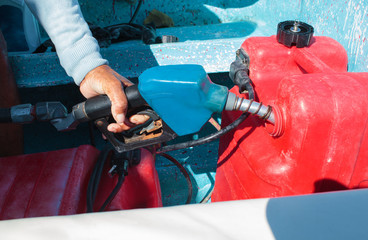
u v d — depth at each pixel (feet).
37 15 2.32
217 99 1.93
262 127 2.54
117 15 5.76
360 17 2.95
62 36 2.27
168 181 4.51
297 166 2.02
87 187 2.57
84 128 5.04
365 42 2.88
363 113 1.86
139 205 2.95
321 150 1.95
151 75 1.83
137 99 1.98
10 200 2.51
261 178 2.24
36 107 2.14
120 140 2.25
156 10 5.77
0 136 3.63
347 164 2.00
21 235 0.87
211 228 0.89
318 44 2.79
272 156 2.24
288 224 0.91
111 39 4.99
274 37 2.95
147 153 3.23
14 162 2.89
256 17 5.99
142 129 2.22
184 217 0.94
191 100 1.87
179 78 1.80
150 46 4.07
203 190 4.65
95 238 0.86
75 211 2.48
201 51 4.16
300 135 1.91
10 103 3.66
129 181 2.98
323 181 2.05
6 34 4.33
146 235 0.87
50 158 2.91
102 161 2.76
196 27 5.82
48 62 3.88
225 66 4.19
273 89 2.77
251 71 2.84
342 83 1.94
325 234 0.87
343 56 2.79
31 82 3.86
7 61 3.54
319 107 1.85
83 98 4.93
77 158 2.88
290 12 4.67
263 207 0.98
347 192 1.03
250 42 2.88
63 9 2.26
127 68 4.11
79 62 2.24
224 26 5.79
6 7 4.15
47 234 0.87
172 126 2.04
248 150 2.44
